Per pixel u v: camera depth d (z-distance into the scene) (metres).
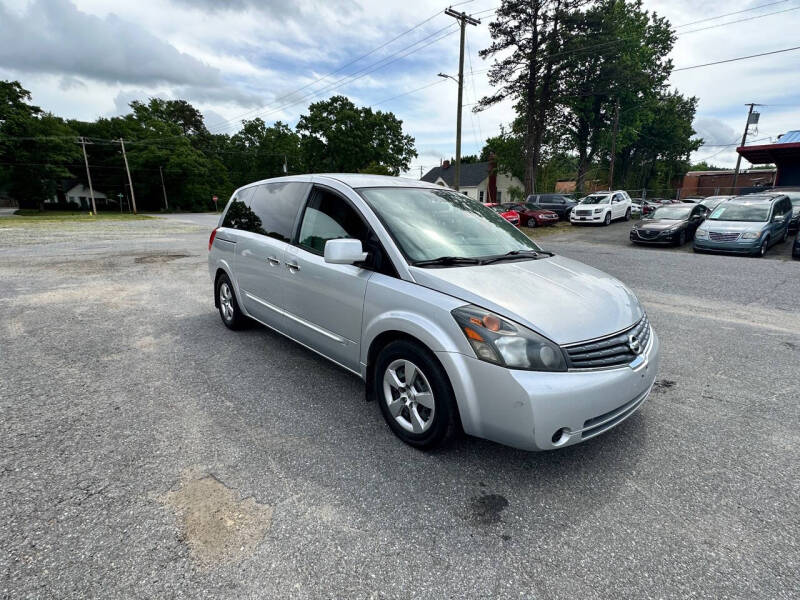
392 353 2.58
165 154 59.69
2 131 48.56
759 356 4.20
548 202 23.53
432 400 2.39
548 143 40.22
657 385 3.53
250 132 72.88
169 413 2.94
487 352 2.13
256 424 2.82
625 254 11.92
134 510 2.01
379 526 1.96
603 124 38.25
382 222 2.81
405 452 2.54
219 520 1.96
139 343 4.31
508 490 2.22
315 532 1.91
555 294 2.45
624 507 2.12
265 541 1.85
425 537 1.90
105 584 1.62
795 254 10.62
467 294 2.33
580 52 28.45
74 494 2.11
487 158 54.38
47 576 1.64
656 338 2.76
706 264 9.99
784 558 1.81
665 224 13.62
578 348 2.16
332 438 2.67
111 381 3.43
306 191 3.55
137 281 7.46
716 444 2.67
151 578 1.65
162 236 17.02
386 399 2.68
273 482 2.24
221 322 5.04
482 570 1.74
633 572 1.74
